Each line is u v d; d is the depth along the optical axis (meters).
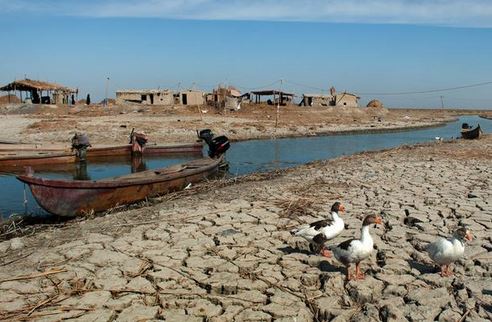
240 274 8.14
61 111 59.16
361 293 7.18
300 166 23.91
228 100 66.00
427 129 64.88
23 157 24.12
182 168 20.05
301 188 15.73
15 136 36.97
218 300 7.21
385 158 24.97
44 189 12.84
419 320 6.46
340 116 72.00
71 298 7.32
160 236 10.36
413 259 8.73
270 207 12.92
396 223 11.05
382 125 63.66
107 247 9.66
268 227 10.95
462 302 6.89
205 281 7.83
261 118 59.88
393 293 7.29
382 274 7.95
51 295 7.43
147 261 8.81
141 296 7.38
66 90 68.62
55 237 10.62
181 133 41.19
